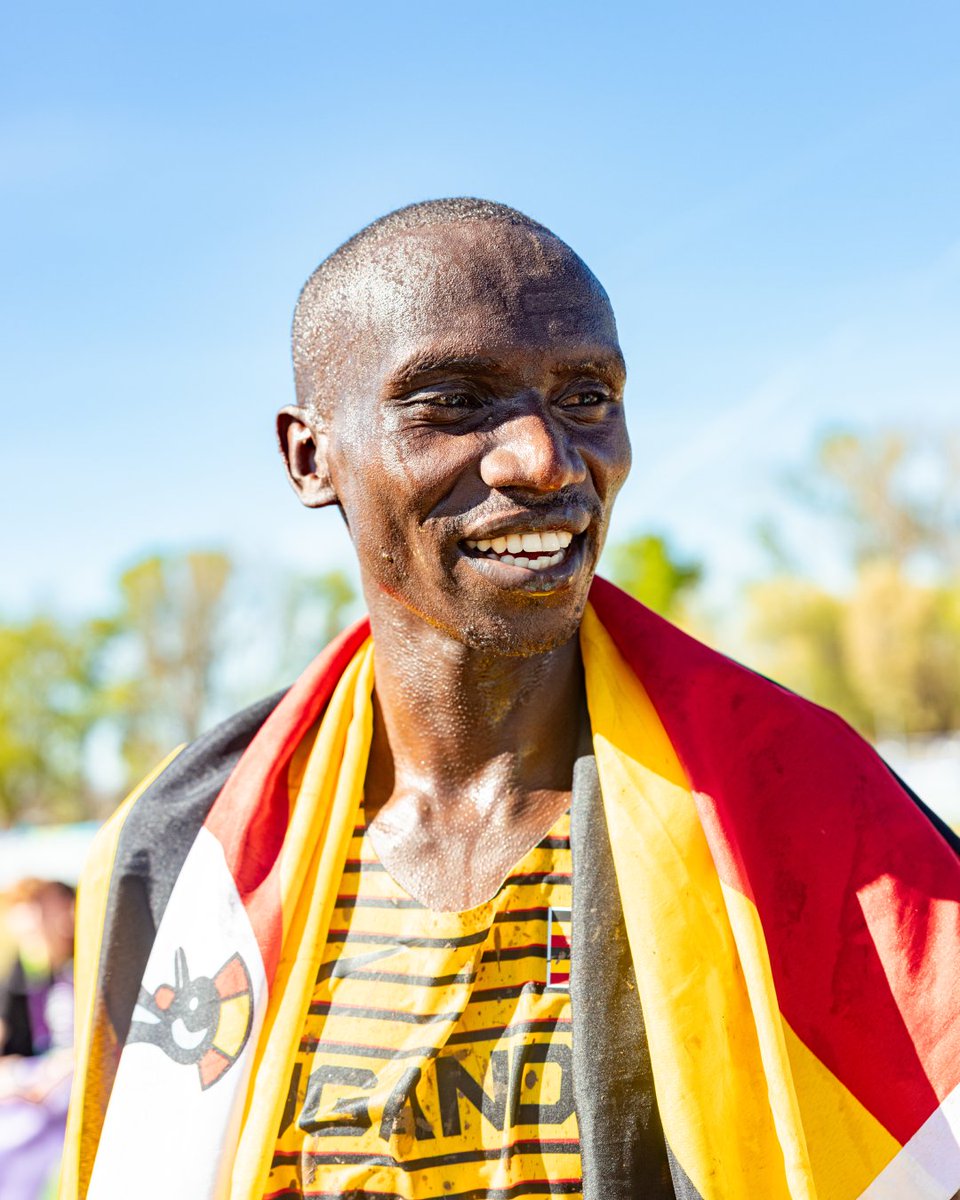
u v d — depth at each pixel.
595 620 1.83
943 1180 1.46
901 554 43.44
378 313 1.65
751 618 44.28
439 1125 1.51
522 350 1.57
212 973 1.73
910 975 1.54
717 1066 1.49
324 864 1.73
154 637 55.47
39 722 56.03
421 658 1.75
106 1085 1.81
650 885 1.56
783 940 1.59
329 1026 1.62
